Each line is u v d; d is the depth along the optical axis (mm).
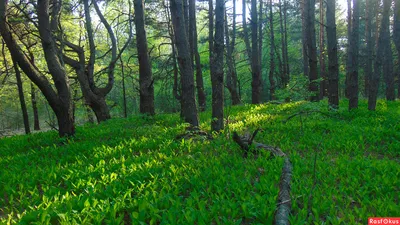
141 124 12594
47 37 9305
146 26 21281
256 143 7090
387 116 11102
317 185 4699
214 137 8602
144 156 6887
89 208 4098
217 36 9031
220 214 3967
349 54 14094
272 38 23625
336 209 3973
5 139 12266
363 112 12039
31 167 6711
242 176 5328
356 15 12539
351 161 5957
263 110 14156
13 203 4719
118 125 12578
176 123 12203
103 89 16859
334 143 7500
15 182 5574
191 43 15172
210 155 6699
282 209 3861
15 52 8773
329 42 12516
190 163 6109
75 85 21344
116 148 7664
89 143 8750
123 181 5246
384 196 4426
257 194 4184
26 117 14461
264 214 3744
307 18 15672
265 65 34469
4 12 8617
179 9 9641
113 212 3857
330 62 12562
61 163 7055
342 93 42312
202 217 3701
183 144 7730
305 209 3920
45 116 41781
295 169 5473
